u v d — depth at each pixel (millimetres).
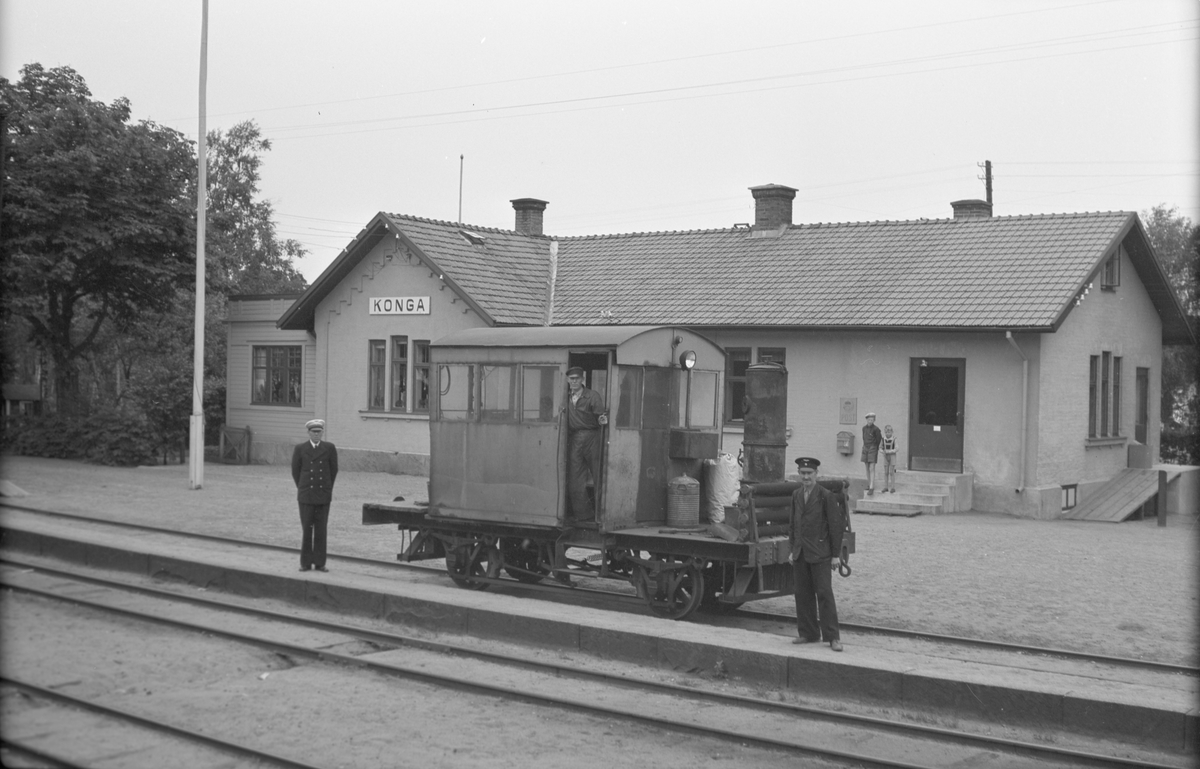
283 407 35094
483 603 12891
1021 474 24234
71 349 35062
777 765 8281
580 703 9570
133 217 32219
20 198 30656
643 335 13945
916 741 8992
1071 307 23906
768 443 13398
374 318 31938
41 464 31828
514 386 14430
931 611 13805
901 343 25656
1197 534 21750
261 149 53094
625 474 13727
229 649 11602
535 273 32469
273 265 53750
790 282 28312
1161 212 43156
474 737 8781
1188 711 8766
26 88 32281
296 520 21391
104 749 8273
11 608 13578
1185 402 37781
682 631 11570
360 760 8148
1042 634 12625
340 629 12578
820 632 12031
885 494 24953
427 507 15617
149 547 17031
